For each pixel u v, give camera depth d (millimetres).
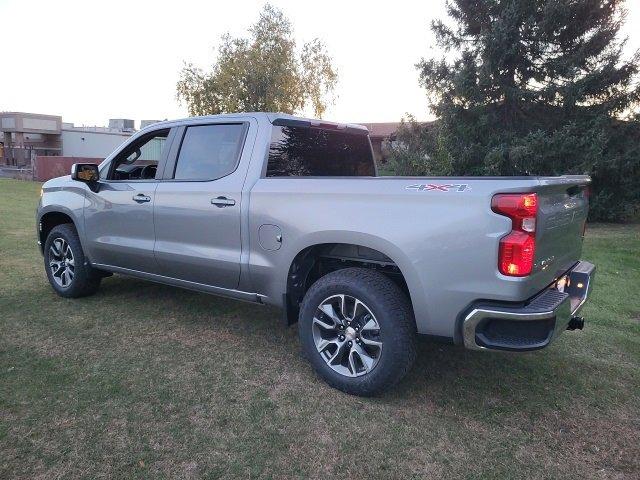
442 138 15727
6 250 7453
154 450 2629
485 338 2795
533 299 2863
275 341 4168
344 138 4562
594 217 14719
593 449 2783
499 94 15195
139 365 3625
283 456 2627
